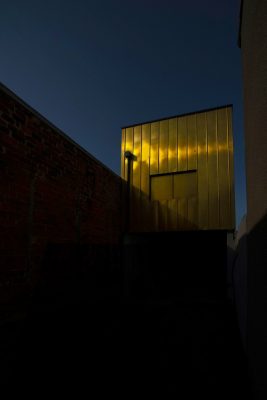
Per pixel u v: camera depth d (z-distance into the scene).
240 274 3.53
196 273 7.66
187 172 6.20
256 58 1.89
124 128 7.01
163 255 8.01
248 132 2.50
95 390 2.12
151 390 2.12
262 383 1.60
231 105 5.96
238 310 3.86
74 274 3.96
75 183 4.19
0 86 2.65
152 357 2.78
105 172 5.48
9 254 2.66
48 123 3.49
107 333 3.47
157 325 3.91
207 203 5.83
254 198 2.09
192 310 4.85
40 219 3.22
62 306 3.53
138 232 6.29
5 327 2.50
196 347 3.06
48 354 2.70
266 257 1.53
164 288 7.12
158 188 6.43
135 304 5.26
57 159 3.68
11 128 2.79
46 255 3.29
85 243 4.43
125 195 6.49
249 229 2.43
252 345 2.09
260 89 1.74
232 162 5.75
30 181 3.07
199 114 6.23
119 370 2.46
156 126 6.63
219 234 7.01
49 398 1.99
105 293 5.00
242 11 2.71
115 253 5.75
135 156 6.71
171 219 6.10
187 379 2.30
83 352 2.83
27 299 2.87
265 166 1.59
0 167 2.61
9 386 2.16
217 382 2.26
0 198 2.59
